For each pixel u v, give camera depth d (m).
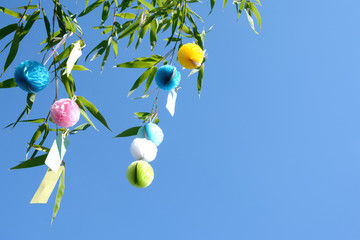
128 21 1.71
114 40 1.67
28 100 1.47
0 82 1.46
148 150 1.41
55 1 1.44
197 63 1.39
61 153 1.33
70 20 1.47
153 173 1.40
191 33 1.53
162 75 1.42
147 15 1.57
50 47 1.42
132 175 1.38
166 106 1.42
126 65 1.56
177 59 1.41
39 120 1.49
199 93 1.54
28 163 1.45
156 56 1.56
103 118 1.48
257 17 1.70
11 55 1.43
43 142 1.50
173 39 1.60
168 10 1.56
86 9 1.74
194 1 1.66
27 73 1.30
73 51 1.34
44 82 1.32
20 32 1.45
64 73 1.42
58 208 1.40
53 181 1.37
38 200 1.35
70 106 1.33
